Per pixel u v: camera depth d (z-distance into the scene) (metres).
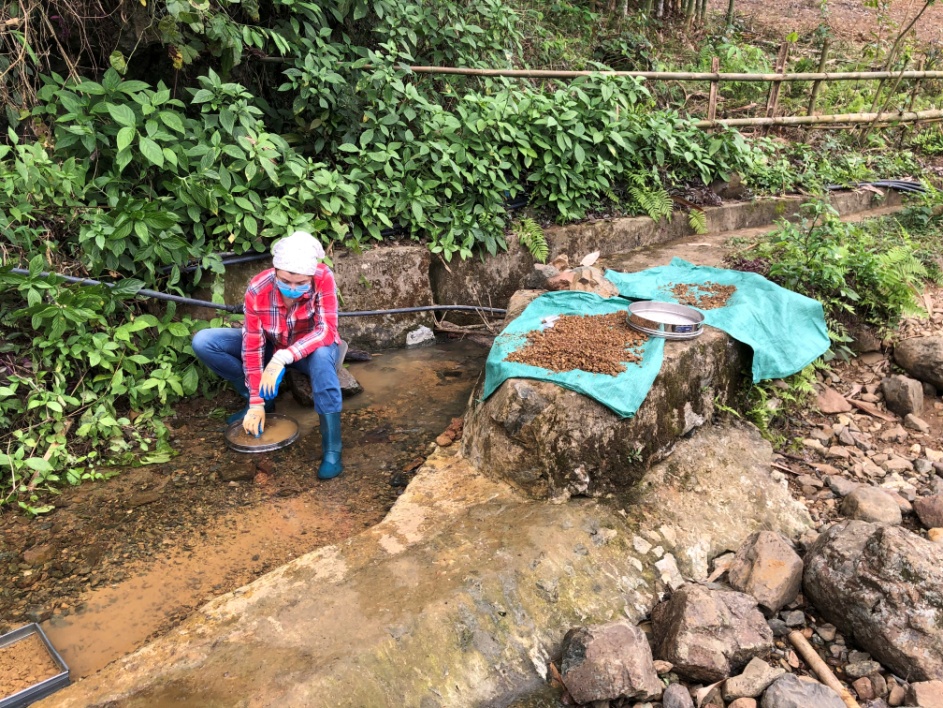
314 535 2.99
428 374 4.43
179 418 3.81
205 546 2.91
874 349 4.40
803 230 4.80
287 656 2.23
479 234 4.86
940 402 4.03
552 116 5.15
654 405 3.18
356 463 3.49
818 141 7.08
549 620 2.56
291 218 4.20
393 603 2.45
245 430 3.53
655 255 5.20
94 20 4.01
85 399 3.50
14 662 2.33
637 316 3.50
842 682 2.48
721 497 3.19
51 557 2.83
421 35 5.43
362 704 2.14
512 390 3.07
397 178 4.72
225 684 2.12
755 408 3.72
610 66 7.57
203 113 4.05
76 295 3.40
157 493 3.23
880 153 7.26
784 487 3.36
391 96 4.71
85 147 3.79
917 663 2.37
